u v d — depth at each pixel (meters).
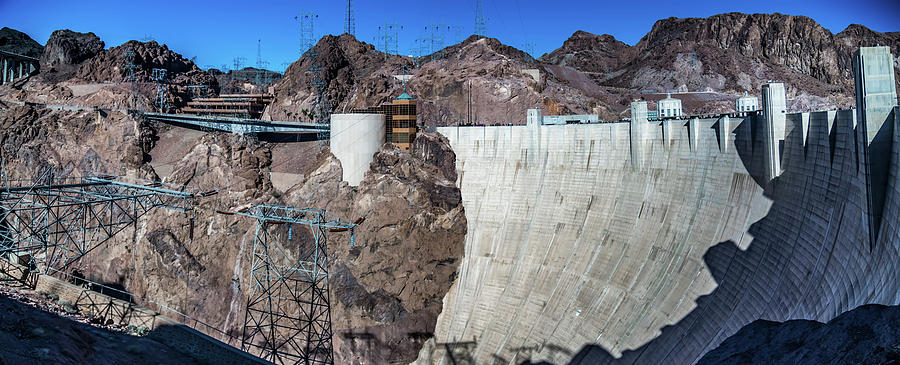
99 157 127.44
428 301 99.19
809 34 195.50
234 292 105.12
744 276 68.19
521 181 103.06
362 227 102.56
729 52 199.88
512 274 96.69
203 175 118.06
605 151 95.12
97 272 116.88
